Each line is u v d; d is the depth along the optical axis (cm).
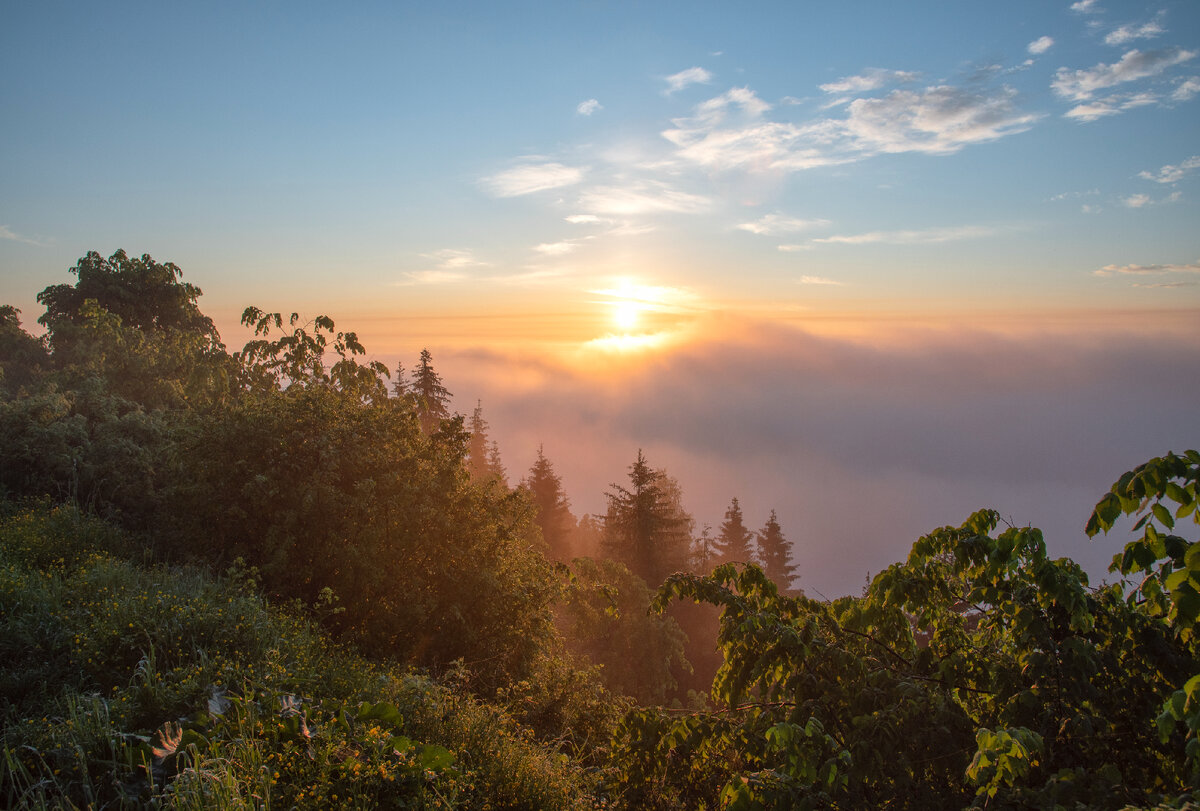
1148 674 430
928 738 446
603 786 623
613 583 2217
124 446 1170
